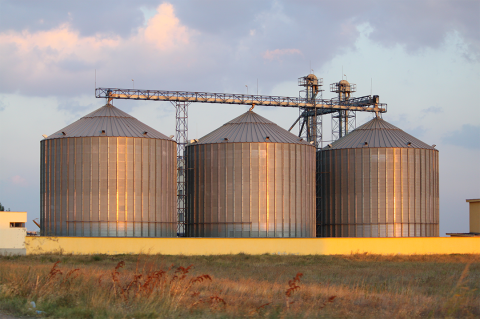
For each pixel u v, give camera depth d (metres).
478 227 83.62
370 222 87.75
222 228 79.56
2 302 26.12
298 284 34.41
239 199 79.25
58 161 74.56
